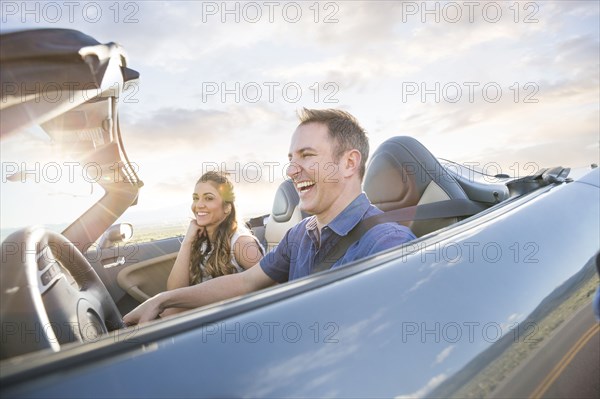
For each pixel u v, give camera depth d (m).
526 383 0.85
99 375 0.58
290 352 0.67
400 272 0.91
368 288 0.84
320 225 1.47
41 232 1.12
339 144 1.46
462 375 0.76
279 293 0.80
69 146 1.22
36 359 0.60
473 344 0.81
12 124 0.77
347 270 0.91
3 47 0.73
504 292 0.95
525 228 1.19
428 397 0.71
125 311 2.06
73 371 0.58
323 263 1.39
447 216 1.76
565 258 1.15
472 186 2.06
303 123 1.48
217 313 0.73
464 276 0.94
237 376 0.62
